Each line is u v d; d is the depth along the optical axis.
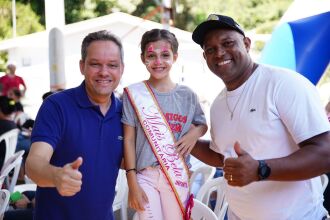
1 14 17.22
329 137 1.79
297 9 4.38
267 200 1.95
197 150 2.46
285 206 1.93
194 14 16.59
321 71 3.68
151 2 16.06
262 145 1.91
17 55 11.81
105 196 2.00
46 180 1.61
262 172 1.66
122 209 3.34
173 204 2.42
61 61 6.68
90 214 1.96
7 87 9.03
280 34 3.84
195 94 2.53
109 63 1.94
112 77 1.96
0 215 2.96
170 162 2.39
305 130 1.79
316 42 3.70
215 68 2.04
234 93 2.01
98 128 1.96
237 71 2.00
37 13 17.03
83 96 1.96
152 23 9.95
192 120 2.50
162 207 2.45
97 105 1.96
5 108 5.57
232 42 2.00
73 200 1.92
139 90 2.45
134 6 16.27
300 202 1.94
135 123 2.42
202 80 8.04
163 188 2.41
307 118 1.80
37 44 11.68
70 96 1.95
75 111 1.93
